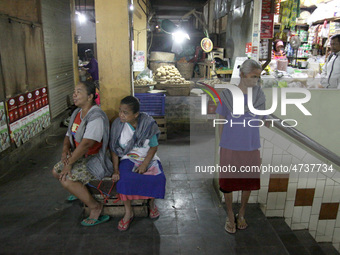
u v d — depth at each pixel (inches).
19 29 182.2
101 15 114.3
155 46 360.5
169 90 230.8
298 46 256.7
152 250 99.8
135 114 105.7
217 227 112.8
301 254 108.0
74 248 100.5
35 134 199.5
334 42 170.2
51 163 172.2
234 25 241.6
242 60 205.3
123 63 118.8
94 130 103.0
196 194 136.9
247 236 107.9
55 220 116.3
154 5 308.8
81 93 104.8
